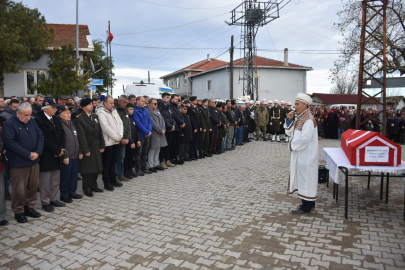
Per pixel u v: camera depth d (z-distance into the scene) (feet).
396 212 15.92
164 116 27.30
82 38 64.03
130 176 24.16
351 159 14.92
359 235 13.05
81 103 18.99
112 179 21.59
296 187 16.12
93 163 19.16
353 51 58.80
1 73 49.49
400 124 48.01
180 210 16.67
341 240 12.59
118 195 19.66
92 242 12.83
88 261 11.27
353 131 19.43
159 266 10.78
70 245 12.57
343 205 17.20
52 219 15.48
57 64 47.50
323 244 12.26
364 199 18.28
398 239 12.60
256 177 24.59
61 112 17.88
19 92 54.65
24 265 11.02
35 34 48.75
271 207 17.04
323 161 31.99
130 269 10.64
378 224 14.28
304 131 15.12
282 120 48.62
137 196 19.40
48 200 16.87
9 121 14.64
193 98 33.17
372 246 12.00
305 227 14.05
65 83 46.68
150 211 16.56
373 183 22.33
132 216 15.83
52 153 16.52
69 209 17.01
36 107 22.48
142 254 11.72
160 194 19.77
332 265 10.62
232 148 40.32
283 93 102.12
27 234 13.69
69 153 18.16
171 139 28.68
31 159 14.93
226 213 16.12
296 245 12.23
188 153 32.07
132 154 24.16
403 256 11.18
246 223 14.67
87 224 14.80
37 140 15.64
